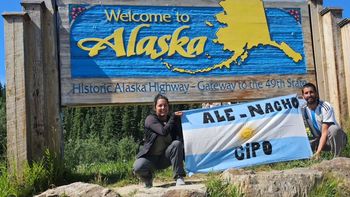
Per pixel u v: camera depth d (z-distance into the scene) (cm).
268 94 752
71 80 691
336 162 567
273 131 644
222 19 755
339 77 766
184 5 746
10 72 639
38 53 667
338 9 778
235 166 624
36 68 664
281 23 776
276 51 766
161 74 721
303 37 780
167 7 741
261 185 525
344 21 765
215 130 625
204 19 750
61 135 677
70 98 687
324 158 648
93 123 3222
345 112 760
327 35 780
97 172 700
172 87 721
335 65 766
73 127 3291
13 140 629
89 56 704
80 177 663
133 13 729
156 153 580
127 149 2223
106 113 3225
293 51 772
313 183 536
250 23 764
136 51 720
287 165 656
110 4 723
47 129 668
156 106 584
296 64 770
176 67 727
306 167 590
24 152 628
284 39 773
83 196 516
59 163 649
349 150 709
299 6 786
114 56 712
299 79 767
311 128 673
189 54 735
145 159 574
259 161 632
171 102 718
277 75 760
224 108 640
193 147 616
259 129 639
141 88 712
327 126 649
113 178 673
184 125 619
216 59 743
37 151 651
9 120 632
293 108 660
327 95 775
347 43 764
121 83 706
